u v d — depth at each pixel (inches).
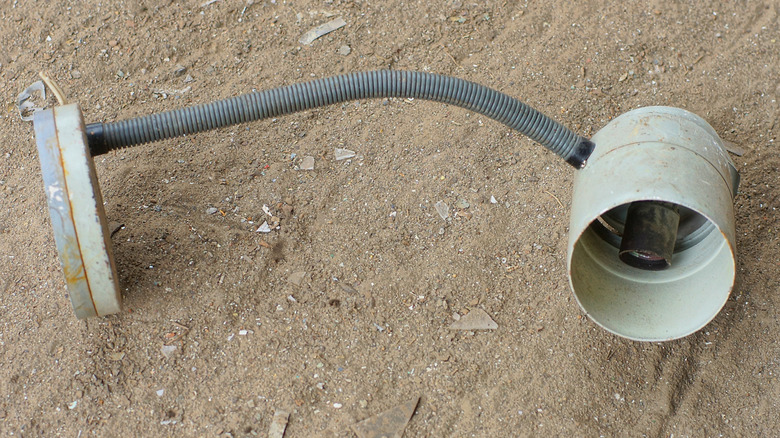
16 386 33.4
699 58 40.9
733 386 33.9
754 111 39.6
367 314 34.8
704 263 32.6
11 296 35.1
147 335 34.2
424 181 37.6
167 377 33.6
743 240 36.5
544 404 33.3
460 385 33.6
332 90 33.8
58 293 35.0
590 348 34.2
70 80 40.3
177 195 37.1
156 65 40.8
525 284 35.4
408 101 39.7
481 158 38.0
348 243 36.3
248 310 34.9
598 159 32.4
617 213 34.1
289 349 34.1
